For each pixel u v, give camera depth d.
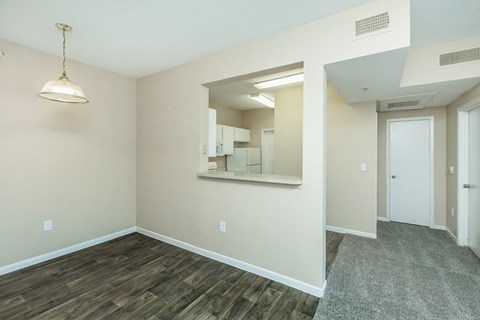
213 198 2.78
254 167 5.73
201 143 2.92
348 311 1.88
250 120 6.18
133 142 3.64
